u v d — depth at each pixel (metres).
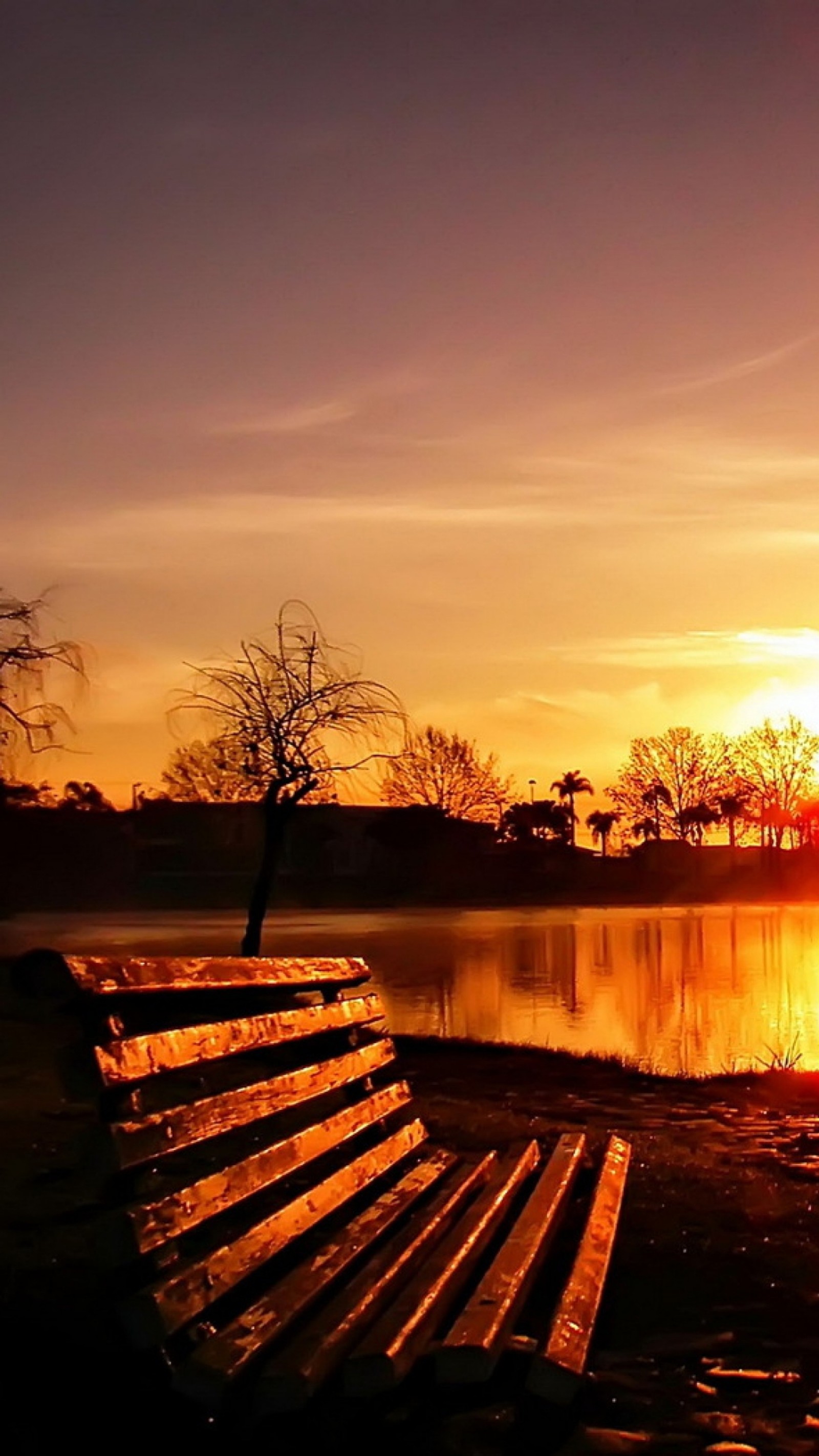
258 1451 4.07
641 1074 15.03
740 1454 4.52
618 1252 6.79
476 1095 12.92
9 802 28.77
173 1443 4.07
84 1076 4.10
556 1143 9.48
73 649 25.97
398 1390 4.61
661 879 126.31
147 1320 4.02
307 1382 4.11
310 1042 7.09
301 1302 4.75
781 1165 9.70
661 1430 4.69
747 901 107.62
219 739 23.38
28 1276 5.89
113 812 98.44
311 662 23.75
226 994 5.46
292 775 23.11
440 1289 5.04
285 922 65.81
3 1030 14.71
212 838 98.00
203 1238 6.28
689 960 42.50
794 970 38.44
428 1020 24.70
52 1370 4.76
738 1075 15.17
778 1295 6.24
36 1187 7.53
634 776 140.38
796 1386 5.15
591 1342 5.22
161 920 66.50
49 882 85.88
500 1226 6.36
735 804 136.38
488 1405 4.66
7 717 25.44
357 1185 6.23
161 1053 4.52
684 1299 6.14
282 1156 5.36
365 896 99.44
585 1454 4.44
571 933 57.72
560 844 130.88
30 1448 4.17
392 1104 7.36
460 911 83.94
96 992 4.13
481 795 114.88
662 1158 9.51
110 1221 4.06
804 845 138.50
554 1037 22.70
